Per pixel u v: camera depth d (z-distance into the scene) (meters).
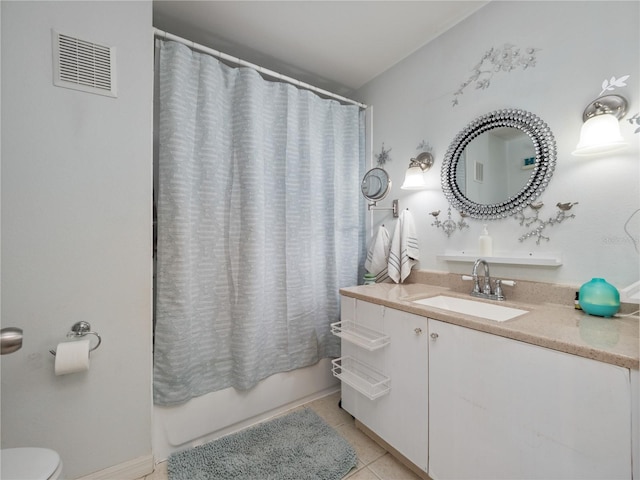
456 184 1.71
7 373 1.09
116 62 1.27
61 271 1.18
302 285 1.93
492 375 1.01
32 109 1.12
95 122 1.23
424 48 1.89
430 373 1.22
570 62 1.26
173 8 1.56
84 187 1.22
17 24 1.10
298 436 1.58
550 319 1.07
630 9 1.11
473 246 1.64
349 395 1.71
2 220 1.08
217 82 1.63
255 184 1.67
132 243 1.32
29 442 1.13
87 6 1.22
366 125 2.34
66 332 1.18
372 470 1.37
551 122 1.32
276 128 1.87
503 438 0.98
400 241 1.96
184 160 1.47
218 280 1.63
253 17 1.63
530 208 1.40
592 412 0.79
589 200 1.21
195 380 1.54
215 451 1.47
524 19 1.41
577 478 0.82
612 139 1.05
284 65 2.11
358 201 2.25
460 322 1.10
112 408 1.28
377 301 1.49
